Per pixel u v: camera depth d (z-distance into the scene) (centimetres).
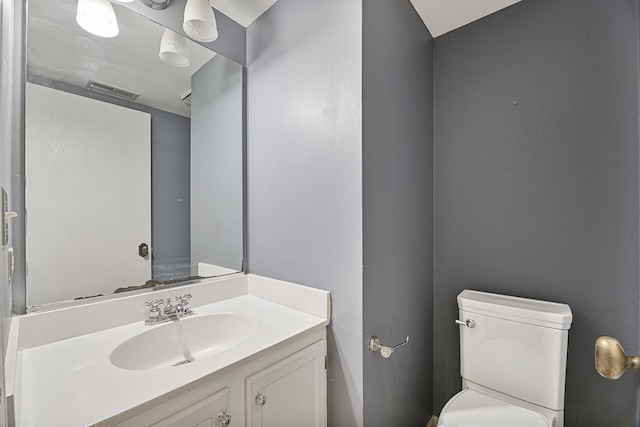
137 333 101
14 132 87
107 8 108
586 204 120
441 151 160
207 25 121
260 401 88
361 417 105
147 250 120
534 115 132
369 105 107
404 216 133
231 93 146
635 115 110
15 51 88
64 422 58
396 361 127
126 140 115
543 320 113
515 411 110
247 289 147
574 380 122
